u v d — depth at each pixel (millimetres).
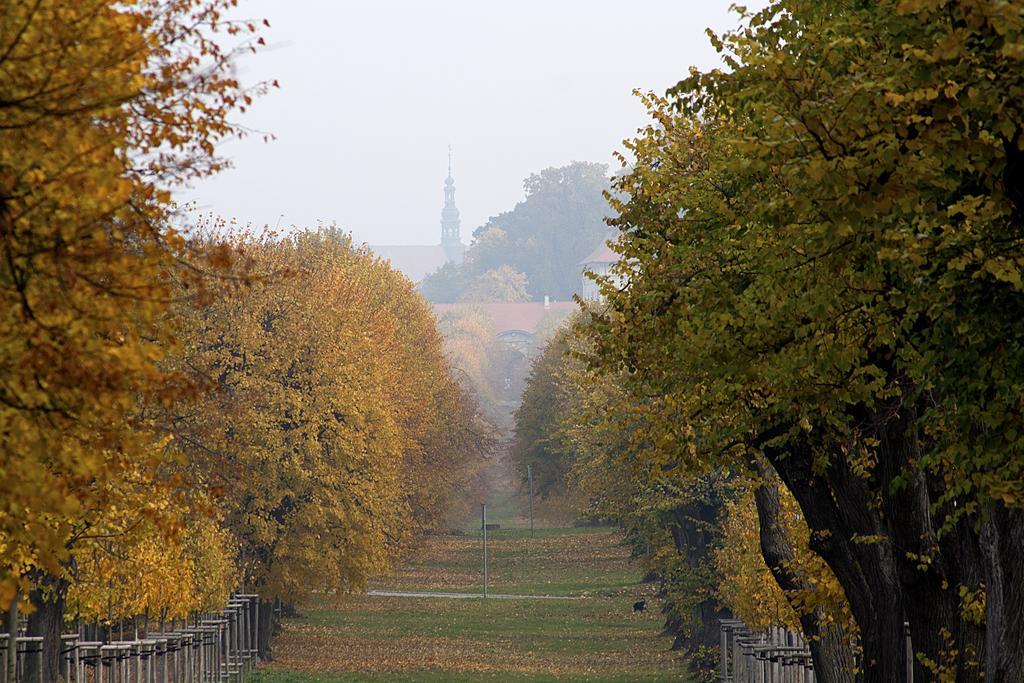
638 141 70000
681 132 69375
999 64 35625
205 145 31891
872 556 65125
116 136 29344
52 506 29766
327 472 170875
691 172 68188
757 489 79125
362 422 177125
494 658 195625
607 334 64812
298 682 161000
